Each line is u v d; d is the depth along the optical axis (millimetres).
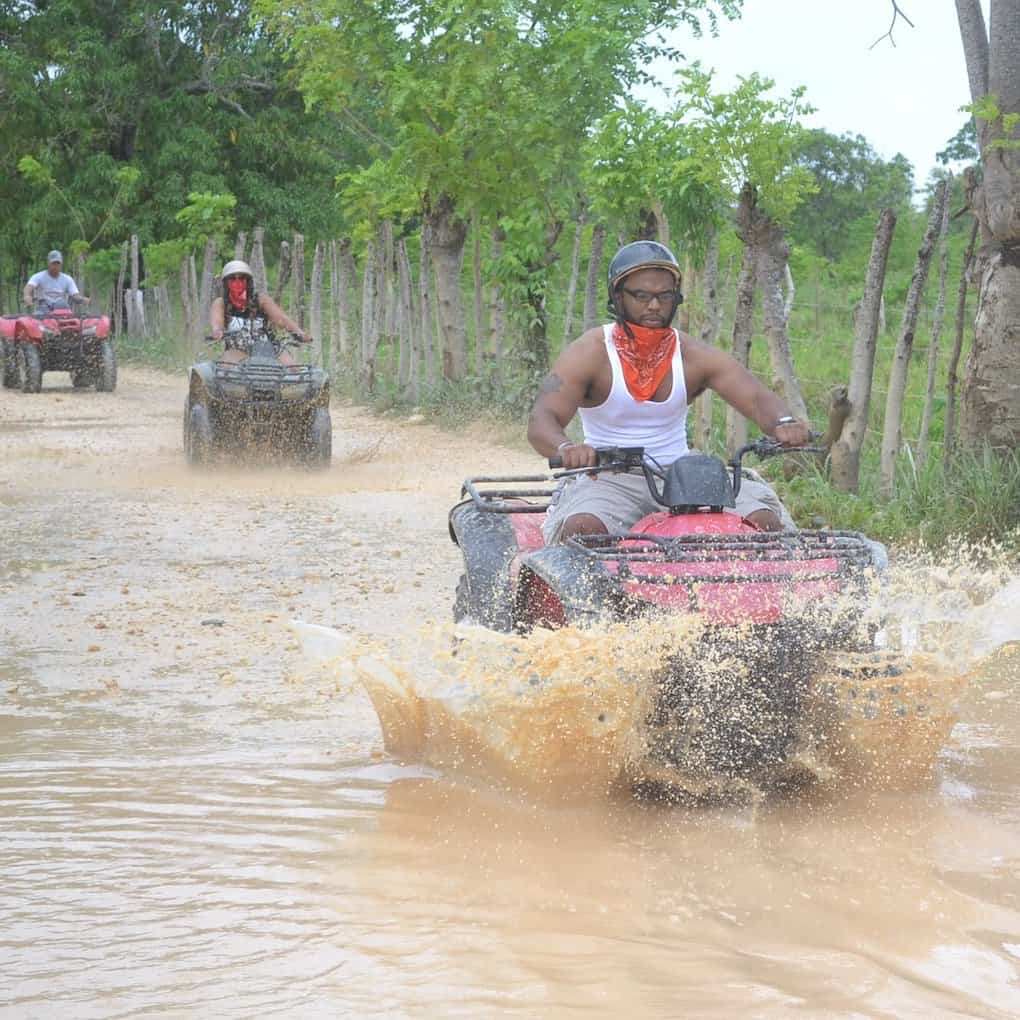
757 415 5324
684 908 3846
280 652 6984
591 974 3385
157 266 34969
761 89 11305
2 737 5605
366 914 3805
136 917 3793
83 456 15398
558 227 18562
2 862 4230
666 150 13008
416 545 10023
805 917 3770
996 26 9641
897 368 10430
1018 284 9617
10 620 7637
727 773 4793
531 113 17703
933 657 4816
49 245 40594
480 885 4031
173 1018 3172
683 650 4480
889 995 3254
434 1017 3152
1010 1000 3232
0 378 25562
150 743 5539
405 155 18984
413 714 5344
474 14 17547
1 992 3322
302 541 10172
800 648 4566
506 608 5176
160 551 9727
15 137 39281
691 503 4961
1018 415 9695
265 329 14789
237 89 40781
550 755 4688
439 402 19641
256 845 4387
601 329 5348
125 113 39875
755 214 11641
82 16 39656
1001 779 5102
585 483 5258
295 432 14211
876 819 4645
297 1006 3223
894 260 30078
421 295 20266
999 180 9492
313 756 5383
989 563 8578
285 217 39750
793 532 4898
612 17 17359
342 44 19359
